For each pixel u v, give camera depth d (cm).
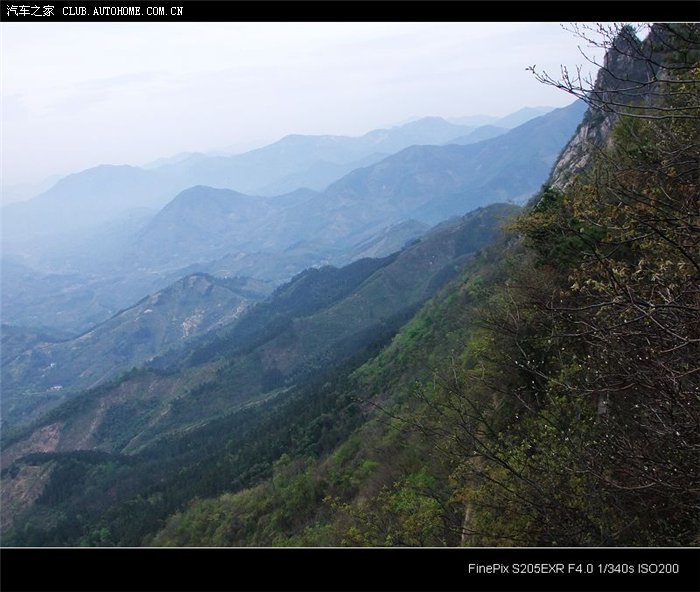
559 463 440
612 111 342
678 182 413
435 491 684
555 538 401
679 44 395
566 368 591
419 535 607
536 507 416
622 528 385
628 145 556
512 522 459
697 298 337
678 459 355
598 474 392
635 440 393
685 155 405
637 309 325
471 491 534
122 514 5006
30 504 7756
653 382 349
